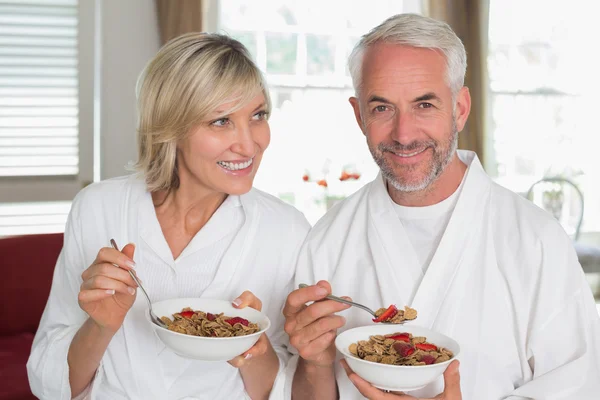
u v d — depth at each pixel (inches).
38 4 147.7
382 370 42.7
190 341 43.8
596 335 52.1
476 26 179.2
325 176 187.2
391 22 51.4
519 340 52.9
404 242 56.1
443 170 52.5
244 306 50.7
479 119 181.3
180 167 56.9
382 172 53.5
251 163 54.0
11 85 147.2
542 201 195.0
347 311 57.9
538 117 197.3
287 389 56.0
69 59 150.8
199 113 51.0
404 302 55.4
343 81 188.5
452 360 43.6
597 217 202.1
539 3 194.5
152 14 158.1
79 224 59.5
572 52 197.5
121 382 56.2
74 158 152.6
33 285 116.2
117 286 46.3
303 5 185.3
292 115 186.2
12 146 148.1
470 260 54.5
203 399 56.5
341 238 59.4
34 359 56.2
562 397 50.3
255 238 58.5
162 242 57.2
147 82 54.6
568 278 52.3
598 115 199.5
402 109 50.6
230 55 52.2
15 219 148.9
